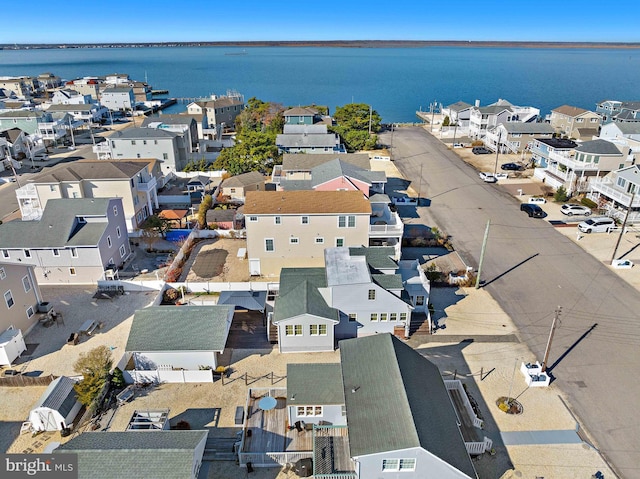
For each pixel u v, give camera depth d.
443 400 23.23
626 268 43.31
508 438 24.97
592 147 60.72
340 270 33.12
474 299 38.56
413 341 33.19
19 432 25.53
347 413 21.64
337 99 173.50
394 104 162.62
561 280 41.38
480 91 194.50
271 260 41.62
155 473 19.33
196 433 21.88
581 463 23.52
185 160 78.00
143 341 29.50
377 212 47.22
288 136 80.25
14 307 32.62
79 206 41.34
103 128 114.38
